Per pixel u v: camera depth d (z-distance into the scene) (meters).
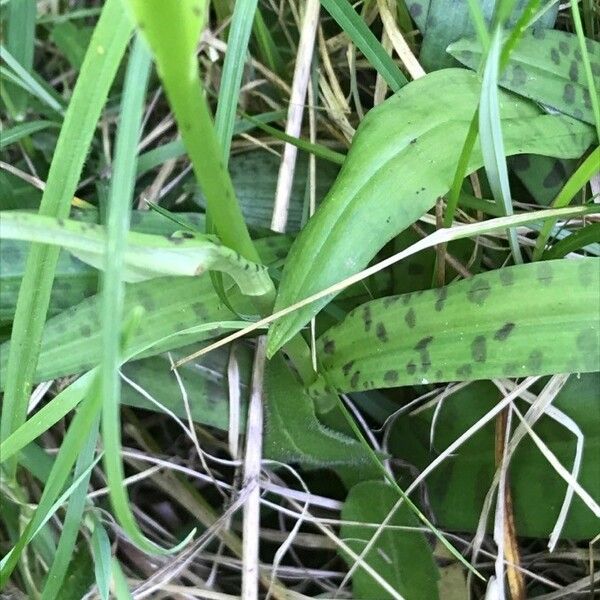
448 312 0.18
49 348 0.21
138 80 0.14
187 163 0.27
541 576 0.22
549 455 0.21
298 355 0.20
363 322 0.20
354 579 0.22
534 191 0.22
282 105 0.26
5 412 0.19
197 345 0.23
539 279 0.17
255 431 0.23
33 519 0.18
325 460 0.23
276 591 0.23
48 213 0.17
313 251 0.18
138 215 0.24
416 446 0.23
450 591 0.22
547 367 0.17
